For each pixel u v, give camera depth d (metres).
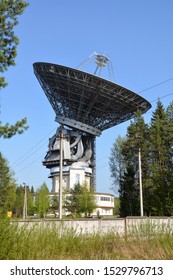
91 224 18.95
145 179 56.84
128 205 57.19
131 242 13.10
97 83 70.81
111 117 83.38
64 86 75.31
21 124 13.83
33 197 94.12
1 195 46.78
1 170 46.50
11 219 11.80
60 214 31.86
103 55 80.06
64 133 95.81
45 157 101.62
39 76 76.38
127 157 61.50
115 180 72.94
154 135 58.12
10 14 14.18
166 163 57.66
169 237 13.09
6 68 14.07
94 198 80.25
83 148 99.00
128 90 71.44
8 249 9.86
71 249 11.79
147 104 74.81
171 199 48.72
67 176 98.69
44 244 11.16
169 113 62.62
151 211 52.50
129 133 62.81
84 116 85.12
